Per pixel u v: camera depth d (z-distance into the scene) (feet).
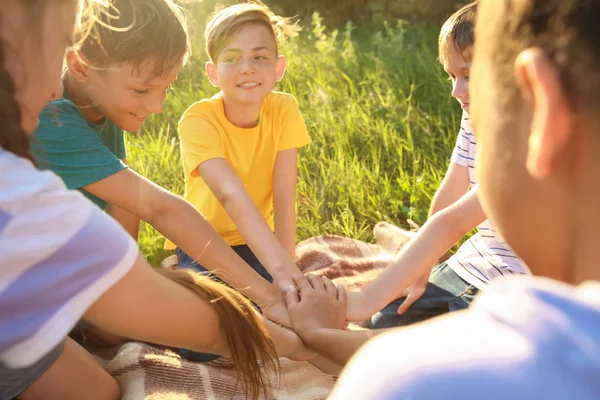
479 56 1.95
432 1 17.37
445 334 1.51
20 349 2.91
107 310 3.30
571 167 1.63
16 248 2.75
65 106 5.36
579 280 1.70
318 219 8.92
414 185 9.20
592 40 1.54
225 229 7.06
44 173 2.92
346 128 10.98
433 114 11.75
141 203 5.41
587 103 1.55
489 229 6.18
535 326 1.39
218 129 6.91
